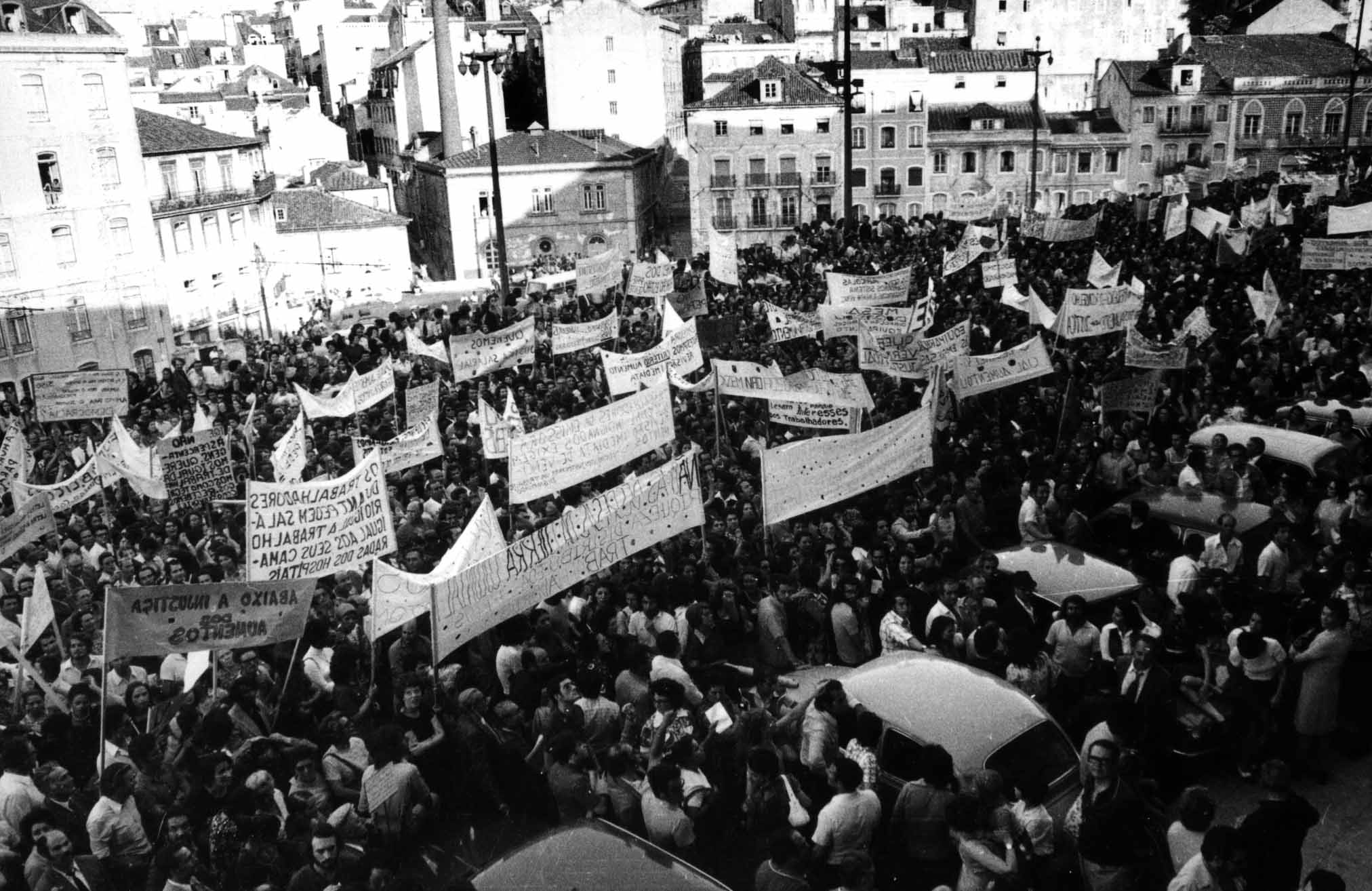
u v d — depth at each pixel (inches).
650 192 3371.1
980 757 393.1
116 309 1959.9
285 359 1305.4
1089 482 663.8
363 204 2827.3
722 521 645.3
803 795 405.1
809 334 1022.4
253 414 967.6
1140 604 517.3
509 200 2974.9
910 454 597.9
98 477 738.8
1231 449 630.5
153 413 1078.4
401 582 469.4
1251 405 759.7
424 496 735.7
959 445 732.0
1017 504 651.5
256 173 2428.6
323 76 4731.8
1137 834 338.3
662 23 3516.2
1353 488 585.0
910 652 468.1
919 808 370.6
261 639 439.5
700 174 3058.6
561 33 3437.5
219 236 2285.9
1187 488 625.3
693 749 400.2
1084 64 4003.4
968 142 3073.3
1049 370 760.3
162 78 4047.7
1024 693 425.7
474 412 916.6
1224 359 875.4
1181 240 1648.6
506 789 421.4
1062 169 3152.1
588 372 1042.7
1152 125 3132.4
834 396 708.7
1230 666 449.7
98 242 1923.0
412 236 3673.7
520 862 345.1
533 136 3041.3
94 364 1932.8
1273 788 340.2
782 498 564.4
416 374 1152.2
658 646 473.7
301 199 2738.7
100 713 462.0
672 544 603.2
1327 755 469.7
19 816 396.2
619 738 448.5
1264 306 968.3
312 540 514.0
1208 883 307.6
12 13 1769.2
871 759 406.0
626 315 1400.1
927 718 411.2
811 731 413.4
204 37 4822.8
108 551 661.9
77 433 1019.3
